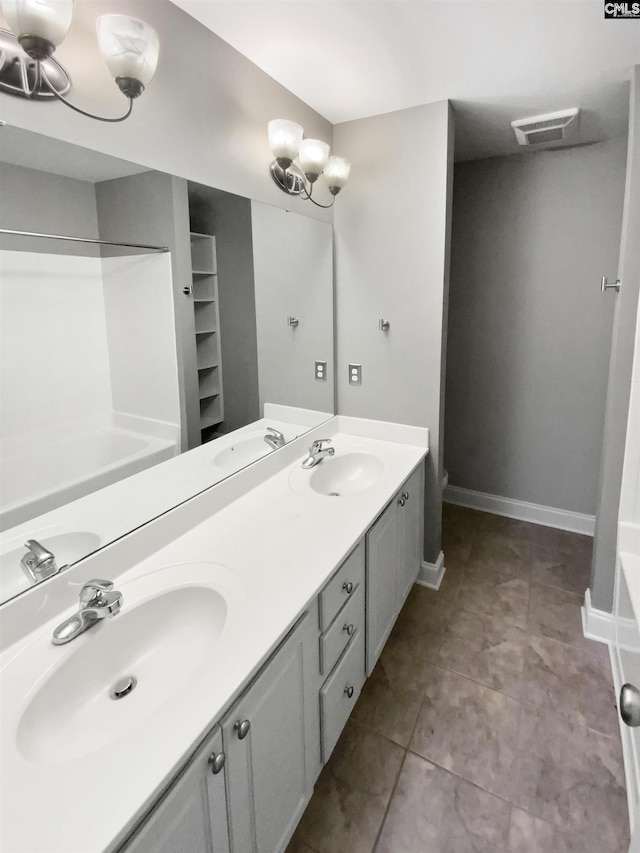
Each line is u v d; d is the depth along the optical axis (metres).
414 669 1.94
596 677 1.88
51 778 0.74
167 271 1.43
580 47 1.58
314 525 1.52
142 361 1.37
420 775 1.51
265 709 1.04
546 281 2.85
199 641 1.14
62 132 1.11
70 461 1.19
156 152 1.36
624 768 1.51
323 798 1.45
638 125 1.70
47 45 0.93
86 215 1.18
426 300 2.16
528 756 1.56
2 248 1.03
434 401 2.24
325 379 2.37
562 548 2.84
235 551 1.37
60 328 1.16
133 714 0.98
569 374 2.90
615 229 2.62
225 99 1.58
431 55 1.64
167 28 1.35
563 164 2.67
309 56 1.64
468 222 2.98
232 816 0.96
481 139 2.51
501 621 2.22
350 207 2.25
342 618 1.42
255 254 1.80
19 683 0.91
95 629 1.05
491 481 3.29
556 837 1.33
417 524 2.24
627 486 1.85
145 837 0.73
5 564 1.05
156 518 1.38
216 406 1.68
